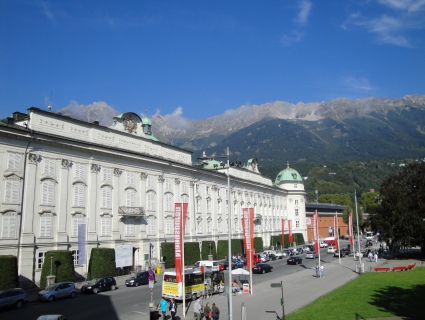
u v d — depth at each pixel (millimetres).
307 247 108625
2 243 45625
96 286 45031
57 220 52188
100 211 58500
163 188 71312
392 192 77688
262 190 117250
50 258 47719
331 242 124000
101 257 54125
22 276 46938
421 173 77375
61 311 34719
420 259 77625
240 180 101500
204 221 83812
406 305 34812
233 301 40031
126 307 36531
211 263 57969
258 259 78875
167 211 71562
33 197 49500
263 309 35469
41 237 49969
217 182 90938
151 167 68938
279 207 130000
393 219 76125
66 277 48219
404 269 60969
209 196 86938
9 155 47531
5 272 41781
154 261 66688
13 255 46000
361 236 159500
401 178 80938
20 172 48375
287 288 47188
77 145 55281
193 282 41219
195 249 73750
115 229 60531
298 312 32875
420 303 35688
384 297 38781
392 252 93000
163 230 69875
